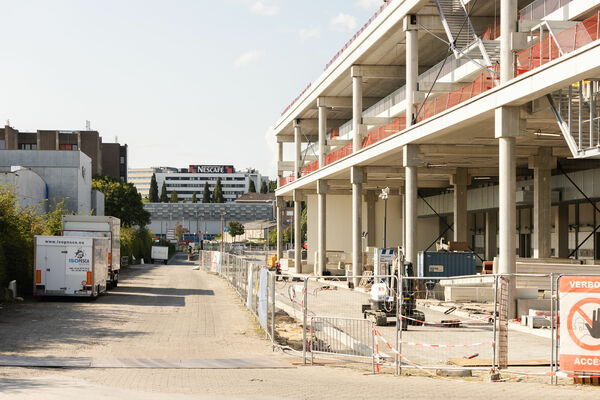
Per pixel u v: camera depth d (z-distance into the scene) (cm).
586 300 1280
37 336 1969
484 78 2925
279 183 8062
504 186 2714
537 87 2441
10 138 11531
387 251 4200
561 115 2538
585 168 4375
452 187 6656
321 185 6000
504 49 2697
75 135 12319
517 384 1338
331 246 7706
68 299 3234
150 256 10694
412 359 1714
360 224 4953
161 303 3212
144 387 1209
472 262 3872
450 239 7256
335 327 2081
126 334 2086
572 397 1165
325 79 5600
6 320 2344
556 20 2627
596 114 2466
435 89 3644
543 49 2495
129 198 11175
